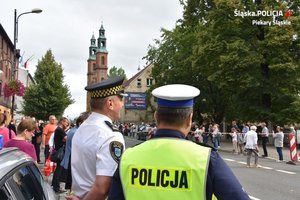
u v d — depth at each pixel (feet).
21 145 19.65
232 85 106.93
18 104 205.67
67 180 16.74
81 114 25.93
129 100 272.51
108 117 11.06
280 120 107.24
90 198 9.89
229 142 130.82
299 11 108.88
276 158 74.79
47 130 43.11
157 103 7.99
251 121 113.29
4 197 8.96
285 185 41.06
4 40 160.45
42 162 53.72
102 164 10.05
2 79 152.76
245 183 42.24
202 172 7.22
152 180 7.38
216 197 7.31
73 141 10.94
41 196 12.41
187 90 7.84
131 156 7.71
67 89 198.59
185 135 7.96
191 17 126.41
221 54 108.17
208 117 163.43
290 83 106.32
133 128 190.08
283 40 102.27
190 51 149.38
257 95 109.19
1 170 9.60
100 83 11.05
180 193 7.21
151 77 168.86
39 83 195.11
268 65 106.93
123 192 7.54
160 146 7.60
